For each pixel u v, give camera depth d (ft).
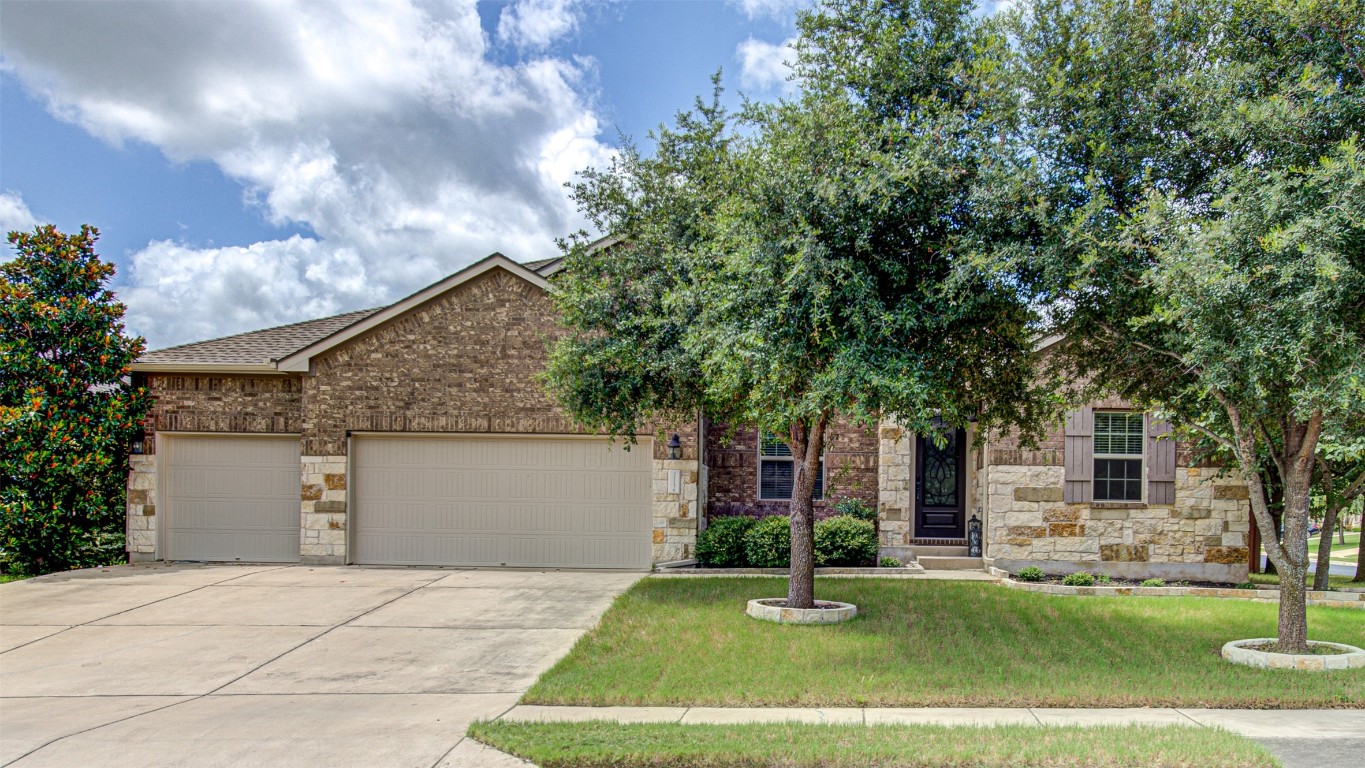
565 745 21.67
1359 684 27.22
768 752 20.89
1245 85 29.63
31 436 51.67
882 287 31.22
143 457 55.93
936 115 31.76
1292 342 24.80
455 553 54.80
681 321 36.63
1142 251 29.43
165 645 34.76
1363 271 25.38
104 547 56.80
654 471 53.88
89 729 24.53
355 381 54.85
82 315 53.78
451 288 54.54
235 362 55.57
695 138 41.04
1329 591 46.88
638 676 28.89
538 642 34.71
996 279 29.32
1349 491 47.39
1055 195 29.84
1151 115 29.96
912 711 25.59
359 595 44.50
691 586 45.39
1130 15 30.19
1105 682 27.94
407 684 29.12
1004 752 20.63
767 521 54.19
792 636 33.78
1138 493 52.60
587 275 42.50
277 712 25.99
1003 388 37.04
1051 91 29.48
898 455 54.85
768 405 32.63
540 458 54.80
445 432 54.60
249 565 55.06
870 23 33.53
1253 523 58.70
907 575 50.80
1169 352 30.71
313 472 54.80
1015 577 50.78
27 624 38.60
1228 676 28.53
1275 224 25.93
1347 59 28.17
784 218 30.73
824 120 31.09
